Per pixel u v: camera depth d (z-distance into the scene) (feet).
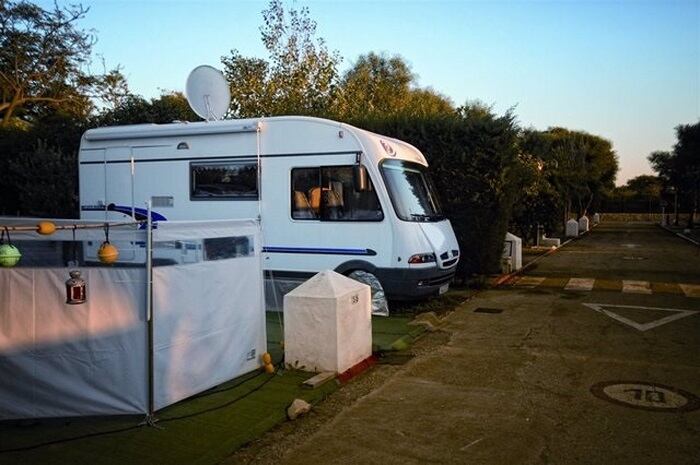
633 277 47.29
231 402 17.58
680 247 79.87
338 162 30.27
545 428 16.37
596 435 15.87
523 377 21.07
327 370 20.45
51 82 88.12
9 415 15.51
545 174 71.56
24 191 49.90
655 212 198.08
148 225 15.65
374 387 19.95
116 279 15.64
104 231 15.76
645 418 17.08
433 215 33.27
